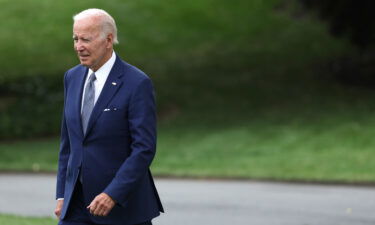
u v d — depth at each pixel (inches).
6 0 3358.8
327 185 1169.4
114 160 390.3
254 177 1259.2
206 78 2333.9
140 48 2913.4
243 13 3307.1
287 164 1378.0
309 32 3058.6
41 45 2906.0
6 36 2977.4
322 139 1563.7
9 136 1771.7
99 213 377.1
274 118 1802.4
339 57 2642.7
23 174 1327.5
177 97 2084.2
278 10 3351.4
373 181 1187.3
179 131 1731.1
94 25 382.0
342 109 1845.5
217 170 1332.4
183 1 3373.5
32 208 931.3
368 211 897.5
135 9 3275.1
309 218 844.0
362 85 2178.9
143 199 396.2
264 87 2185.0
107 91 390.9
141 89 390.6
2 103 2001.7
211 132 1700.3
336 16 2165.4
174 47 2950.3
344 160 1386.6
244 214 871.7
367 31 2164.1
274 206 938.1
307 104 1937.7
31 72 2519.7
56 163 1477.6
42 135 1798.7
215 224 804.0
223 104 2011.6
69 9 3260.3
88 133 390.3
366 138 1541.6
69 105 400.5
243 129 1705.2
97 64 390.9
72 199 396.2
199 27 3169.3
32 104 1999.3
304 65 2534.5
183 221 822.5
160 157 1485.0
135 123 386.3
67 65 2679.6
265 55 2738.7
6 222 720.3
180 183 1195.9
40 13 3221.0
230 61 2640.3
